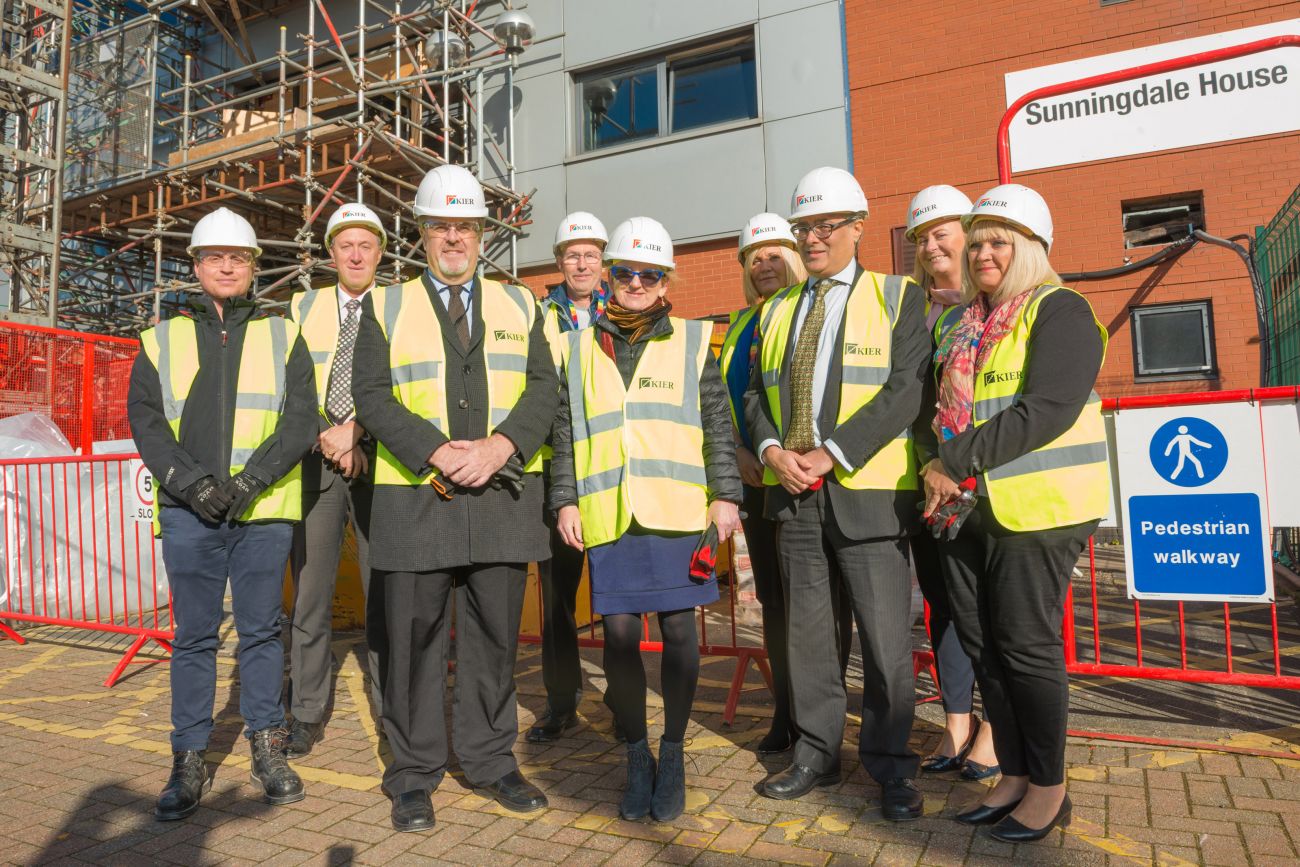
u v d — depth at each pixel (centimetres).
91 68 1223
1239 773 303
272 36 1250
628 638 290
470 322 309
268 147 985
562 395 313
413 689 296
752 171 966
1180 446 339
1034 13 856
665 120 1033
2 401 764
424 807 282
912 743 348
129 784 328
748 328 372
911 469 291
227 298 334
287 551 329
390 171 1059
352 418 359
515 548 292
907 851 253
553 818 284
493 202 1085
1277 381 723
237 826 287
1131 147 823
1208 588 334
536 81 1085
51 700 456
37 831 286
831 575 305
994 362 263
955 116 885
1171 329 815
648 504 285
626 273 299
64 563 658
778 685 340
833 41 937
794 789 293
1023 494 250
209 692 315
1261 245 745
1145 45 816
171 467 303
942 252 350
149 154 1138
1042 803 256
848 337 296
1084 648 513
